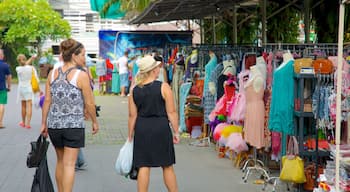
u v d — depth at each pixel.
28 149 10.11
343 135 6.20
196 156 9.32
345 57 6.49
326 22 11.16
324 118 6.23
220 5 12.28
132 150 5.94
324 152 6.39
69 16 40.22
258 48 8.93
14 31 30.50
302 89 6.38
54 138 5.89
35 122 14.00
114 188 7.19
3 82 12.93
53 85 5.83
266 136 7.30
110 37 22.42
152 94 5.79
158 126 5.79
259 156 8.22
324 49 7.01
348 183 5.02
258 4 13.66
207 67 9.73
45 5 31.89
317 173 6.39
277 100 6.57
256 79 7.20
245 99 7.56
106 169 8.33
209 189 7.10
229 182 7.46
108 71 23.06
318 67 6.28
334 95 6.01
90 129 12.99
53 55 32.69
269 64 7.27
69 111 5.80
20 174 8.01
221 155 9.22
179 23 24.47
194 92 11.05
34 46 32.00
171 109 5.92
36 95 13.30
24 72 12.80
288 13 14.17
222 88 9.16
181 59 12.24
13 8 30.41
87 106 5.95
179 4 11.04
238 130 8.30
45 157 5.88
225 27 17.55
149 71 5.83
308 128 6.77
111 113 16.44
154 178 7.68
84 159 8.55
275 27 14.26
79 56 5.99
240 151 8.14
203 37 19.17
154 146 5.79
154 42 21.30
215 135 8.86
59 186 6.17
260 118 7.25
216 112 8.82
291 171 6.36
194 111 10.94
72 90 5.79
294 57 7.05
